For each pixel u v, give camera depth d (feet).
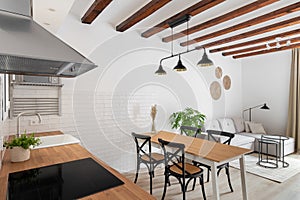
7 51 2.75
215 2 7.16
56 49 3.32
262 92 17.39
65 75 5.44
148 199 2.98
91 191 3.21
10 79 7.07
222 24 10.26
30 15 3.56
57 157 5.07
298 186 9.20
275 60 16.49
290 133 15.39
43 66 4.04
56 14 6.39
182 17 7.42
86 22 7.95
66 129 8.18
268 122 16.99
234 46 14.05
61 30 7.80
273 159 13.19
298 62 14.94
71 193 3.16
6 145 4.83
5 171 4.15
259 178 10.14
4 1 3.30
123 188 3.31
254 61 17.93
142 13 7.49
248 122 16.79
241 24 10.00
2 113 4.97
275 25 10.19
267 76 17.02
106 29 8.07
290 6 8.05
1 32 2.99
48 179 3.71
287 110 15.76
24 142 4.78
